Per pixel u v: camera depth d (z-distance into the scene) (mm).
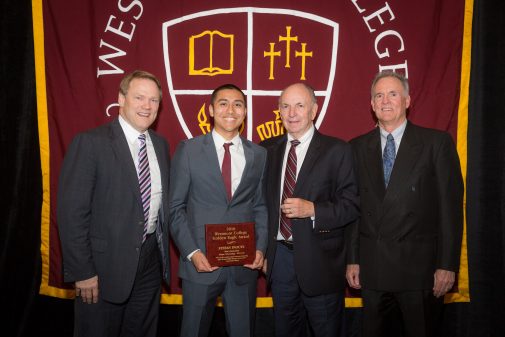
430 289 1797
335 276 1875
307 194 1860
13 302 2475
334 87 2424
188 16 2416
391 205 1793
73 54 2398
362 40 2408
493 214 2426
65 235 1610
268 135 2432
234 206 1794
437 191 1803
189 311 1769
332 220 1785
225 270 1797
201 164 1779
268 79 2424
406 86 1872
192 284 1769
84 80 2400
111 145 1687
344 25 2410
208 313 1793
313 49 2418
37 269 2482
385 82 1847
